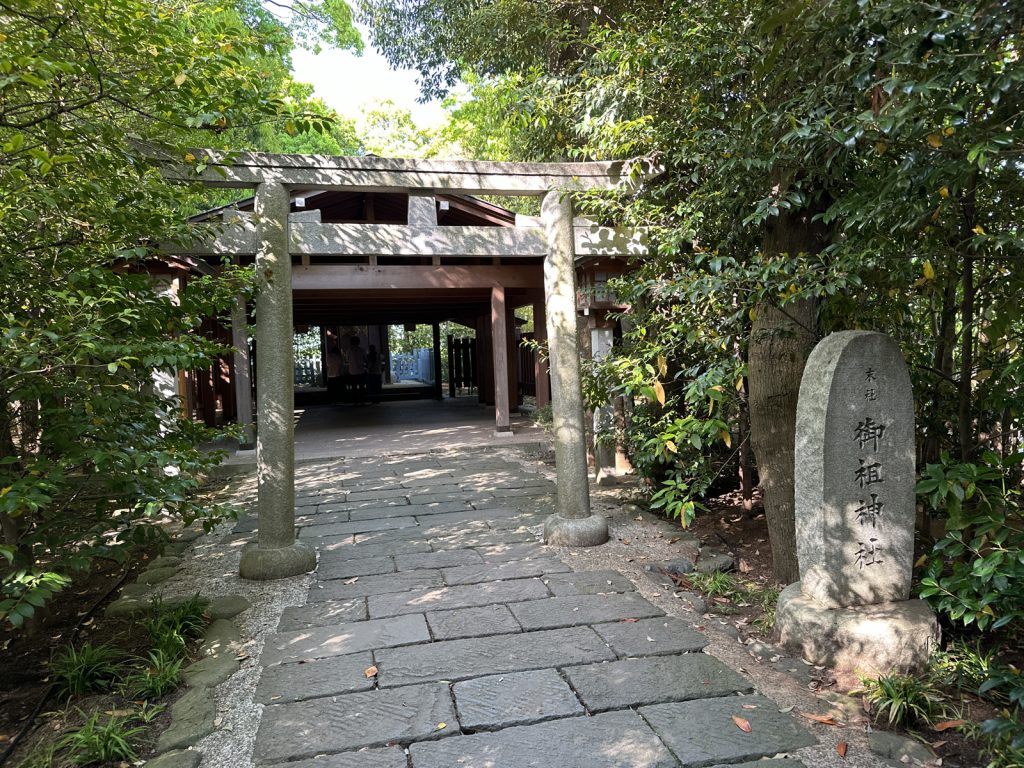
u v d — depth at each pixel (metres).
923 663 2.94
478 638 3.40
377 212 10.41
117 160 3.12
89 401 2.86
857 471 3.14
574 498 5.02
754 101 4.01
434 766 2.38
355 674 3.04
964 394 3.48
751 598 3.93
